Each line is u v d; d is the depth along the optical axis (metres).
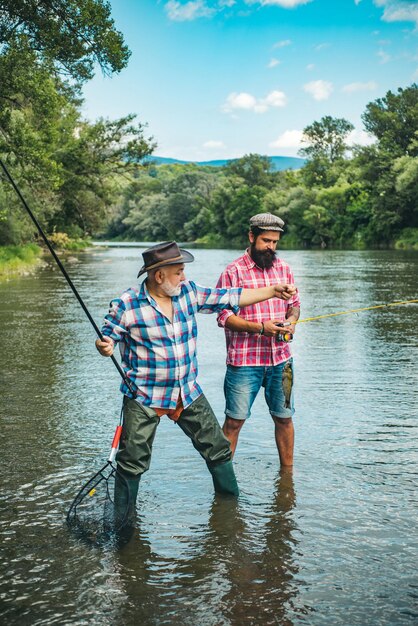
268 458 4.78
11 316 13.39
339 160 104.12
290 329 4.28
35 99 22.75
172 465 4.66
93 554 3.40
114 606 2.93
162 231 137.62
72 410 6.20
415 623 2.79
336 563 3.29
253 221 4.36
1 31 21.00
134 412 3.81
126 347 3.85
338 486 4.26
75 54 21.41
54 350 9.47
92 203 52.97
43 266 33.00
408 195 65.94
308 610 2.89
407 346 9.55
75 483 4.38
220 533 3.62
